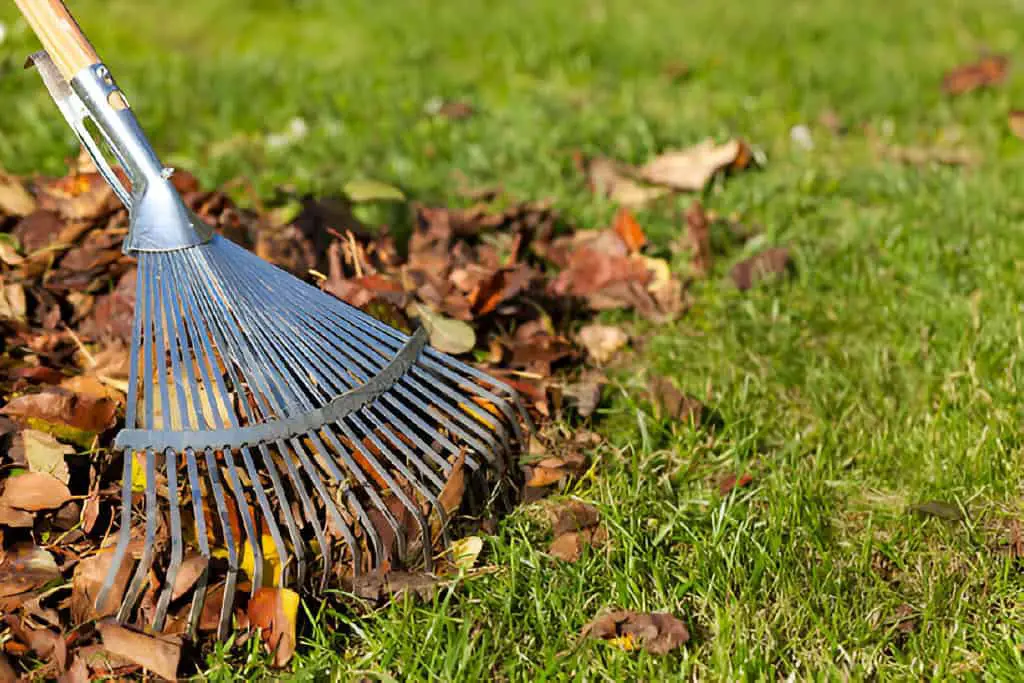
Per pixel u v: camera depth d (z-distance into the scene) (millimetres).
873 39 3121
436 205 2266
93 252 1905
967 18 3271
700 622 1636
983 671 1592
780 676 1596
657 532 1724
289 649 1584
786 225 2232
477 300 1890
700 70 2879
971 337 1954
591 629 1606
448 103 2635
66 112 1666
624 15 3350
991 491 1749
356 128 2512
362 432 1691
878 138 2512
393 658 1597
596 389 1876
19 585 1585
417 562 1654
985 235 2168
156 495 1615
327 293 1794
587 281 2053
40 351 1812
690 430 1832
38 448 1646
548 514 1729
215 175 2303
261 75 2805
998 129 2518
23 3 1625
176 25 3258
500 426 1720
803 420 1888
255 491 1606
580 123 2512
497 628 1619
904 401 1897
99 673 1571
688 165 2326
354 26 3279
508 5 3445
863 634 1618
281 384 1640
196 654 1590
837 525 1746
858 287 2084
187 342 1628
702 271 2109
